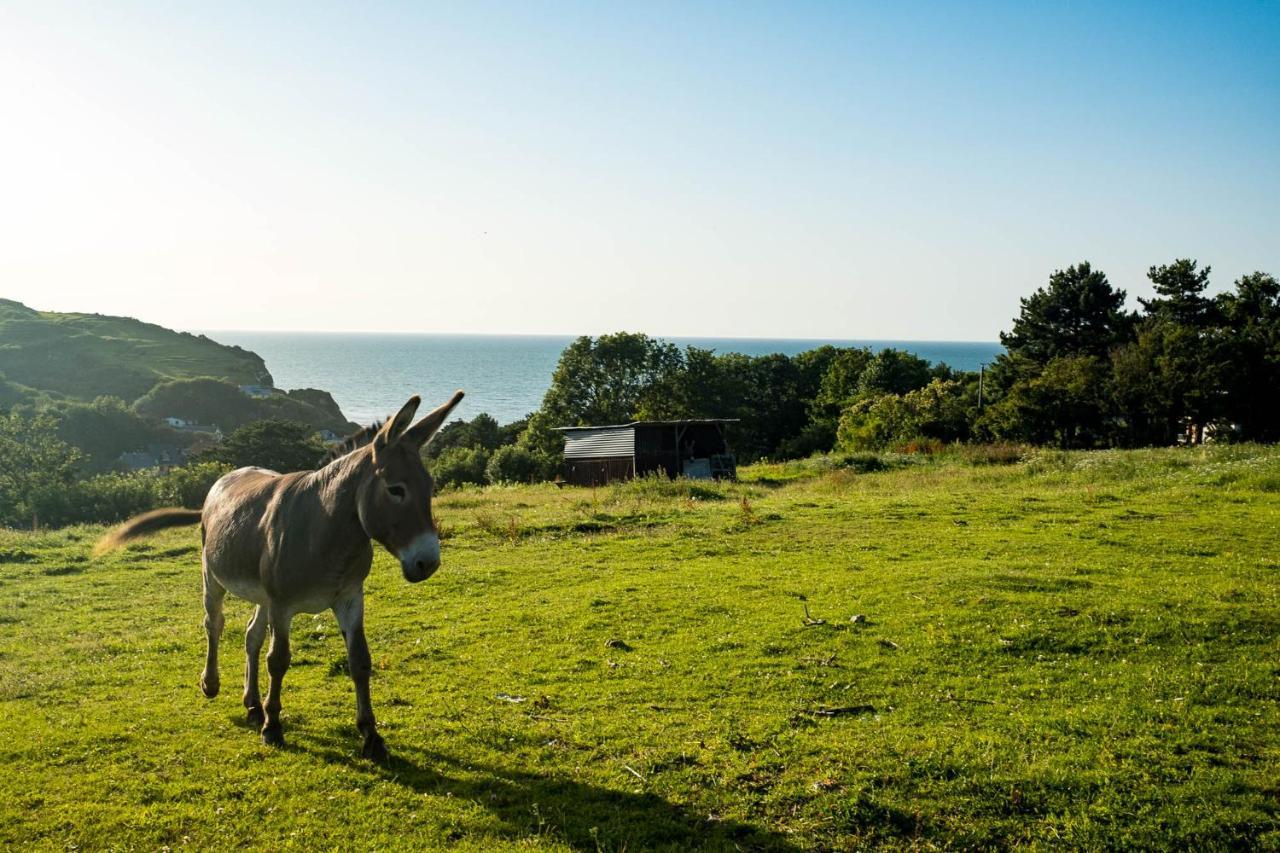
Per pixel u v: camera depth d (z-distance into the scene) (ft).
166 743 22.68
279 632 21.97
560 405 238.68
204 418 419.13
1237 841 17.87
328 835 18.01
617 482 102.94
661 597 38.68
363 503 20.24
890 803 19.22
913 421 164.66
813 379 308.81
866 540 51.90
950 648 29.86
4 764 21.43
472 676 28.58
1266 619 31.42
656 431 137.39
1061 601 34.50
